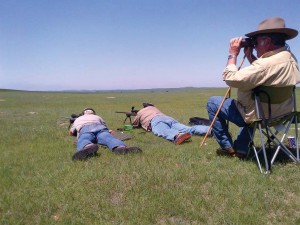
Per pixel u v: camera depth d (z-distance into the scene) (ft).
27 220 14.53
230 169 20.65
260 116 19.83
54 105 102.58
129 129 37.91
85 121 30.12
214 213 14.79
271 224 13.89
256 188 17.15
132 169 20.44
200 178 18.67
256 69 19.24
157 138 32.76
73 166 21.57
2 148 28.12
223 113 22.97
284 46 20.44
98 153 24.88
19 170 21.04
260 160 22.26
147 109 38.22
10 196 16.69
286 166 20.62
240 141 23.11
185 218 14.51
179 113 62.49
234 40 21.16
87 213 14.83
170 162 22.25
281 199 16.02
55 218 14.64
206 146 27.40
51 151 26.55
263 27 20.04
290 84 19.38
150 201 15.87
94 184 18.07
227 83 20.61
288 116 20.29
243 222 13.91
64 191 17.07
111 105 101.71
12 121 49.24
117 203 15.85
